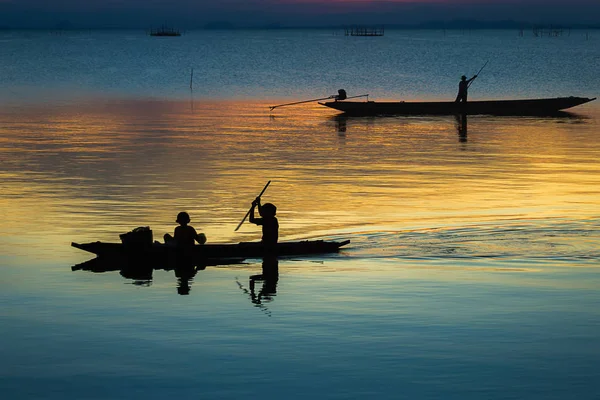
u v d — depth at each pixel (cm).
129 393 1266
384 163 4197
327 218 2823
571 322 1630
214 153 4509
